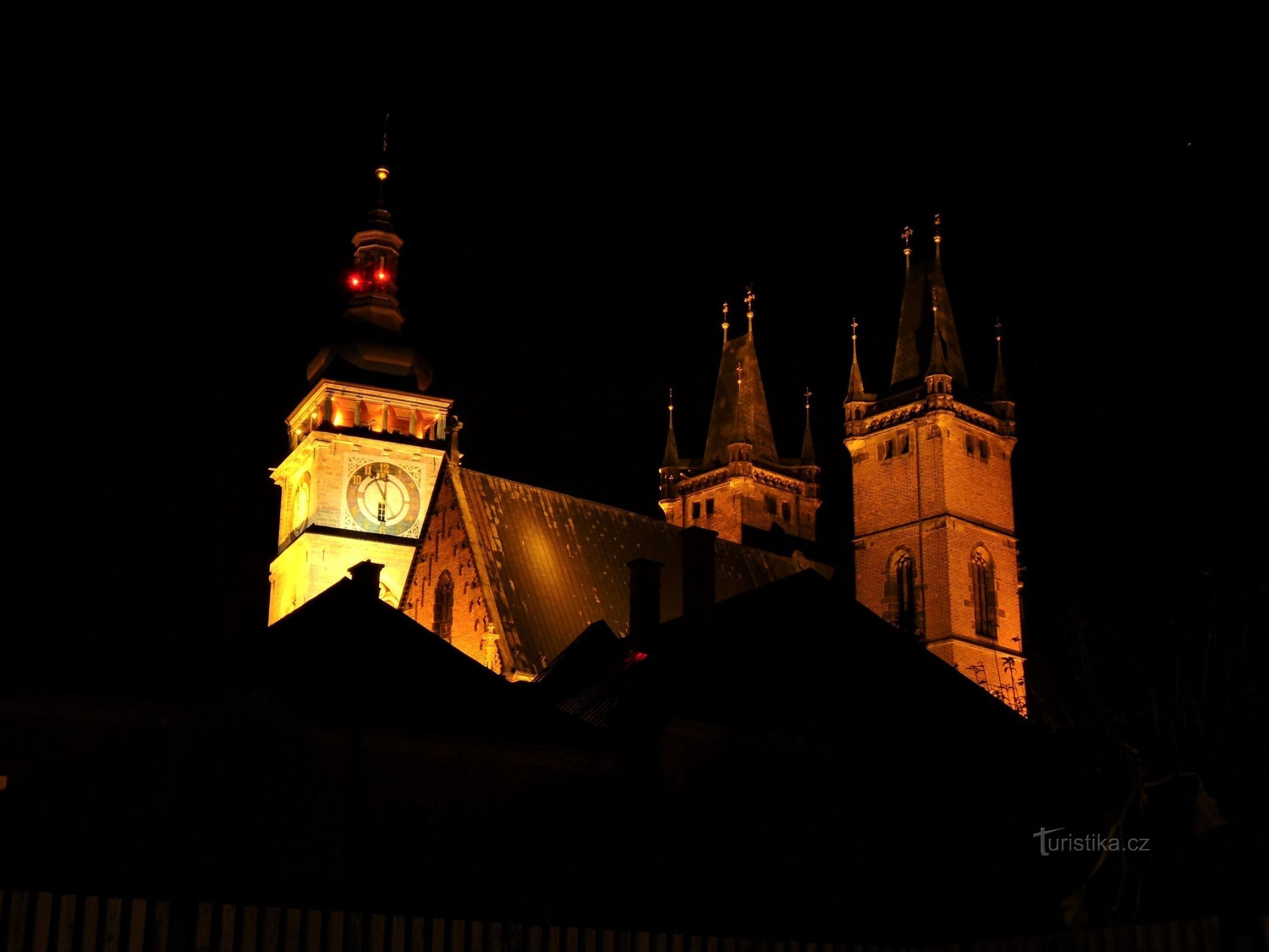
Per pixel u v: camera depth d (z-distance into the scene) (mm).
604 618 84250
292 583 117500
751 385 127312
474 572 81938
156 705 41906
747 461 122750
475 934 23828
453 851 35969
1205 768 30438
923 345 115250
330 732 43406
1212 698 31609
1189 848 29906
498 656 77812
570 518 88812
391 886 35094
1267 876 29188
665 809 39344
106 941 21859
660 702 49875
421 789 43969
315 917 23141
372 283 127875
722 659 52812
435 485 88312
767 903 37594
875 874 37500
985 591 110312
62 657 43094
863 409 114875
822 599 57062
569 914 34438
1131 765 29406
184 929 22500
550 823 38062
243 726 31812
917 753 39875
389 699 46406
